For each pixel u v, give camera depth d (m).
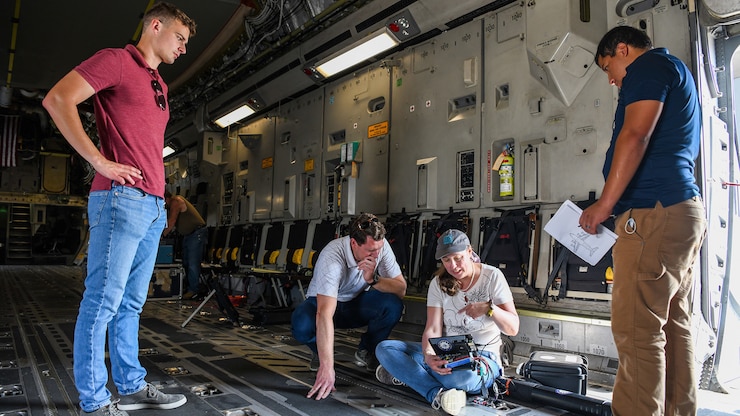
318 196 7.38
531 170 4.47
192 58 9.47
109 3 7.50
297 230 7.58
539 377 2.95
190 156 12.42
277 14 7.00
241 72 8.75
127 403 2.63
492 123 4.88
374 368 3.55
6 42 9.12
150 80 2.61
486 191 4.88
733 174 3.83
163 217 2.76
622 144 2.06
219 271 7.50
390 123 6.08
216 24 7.97
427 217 5.52
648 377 2.01
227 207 10.33
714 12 3.45
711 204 3.51
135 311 2.73
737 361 3.85
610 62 2.34
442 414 2.65
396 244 5.61
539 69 4.37
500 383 2.97
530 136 4.54
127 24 8.23
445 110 5.38
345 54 6.15
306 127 7.74
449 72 5.37
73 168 19.28
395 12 5.48
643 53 2.22
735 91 4.20
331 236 6.77
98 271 2.42
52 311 6.22
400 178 5.87
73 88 2.23
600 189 4.03
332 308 3.04
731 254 3.75
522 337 4.16
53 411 2.55
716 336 3.46
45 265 18.38
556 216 2.45
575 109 4.23
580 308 3.96
